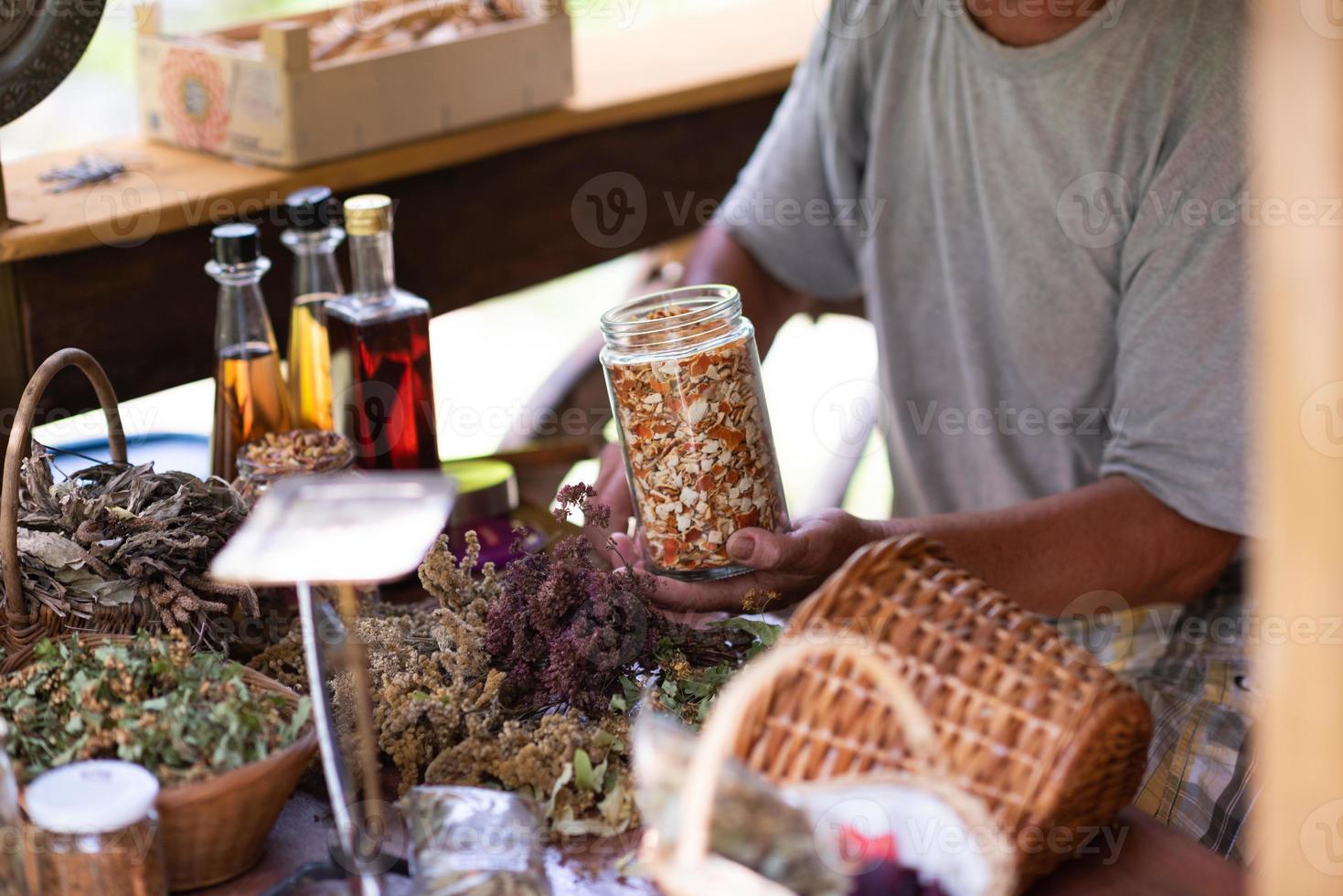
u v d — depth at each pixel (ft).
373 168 5.13
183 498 3.42
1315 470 1.76
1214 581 4.41
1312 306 1.72
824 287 5.60
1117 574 4.15
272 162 5.02
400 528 2.26
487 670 3.17
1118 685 2.35
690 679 3.13
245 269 3.94
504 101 5.51
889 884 2.15
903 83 4.88
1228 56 4.09
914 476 5.23
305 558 2.21
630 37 6.98
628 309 3.55
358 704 2.61
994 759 2.32
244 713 2.67
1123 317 4.36
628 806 2.79
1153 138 4.25
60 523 3.28
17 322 4.35
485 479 4.48
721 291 3.59
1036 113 4.44
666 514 3.43
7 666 2.98
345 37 5.31
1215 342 4.05
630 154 6.06
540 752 2.88
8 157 5.23
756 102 6.49
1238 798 3.81
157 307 4.71
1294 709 1.85
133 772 2.45
